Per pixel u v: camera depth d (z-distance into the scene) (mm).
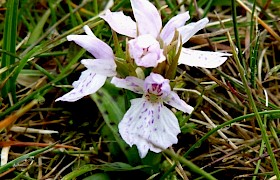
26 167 64
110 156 66
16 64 68
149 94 56
